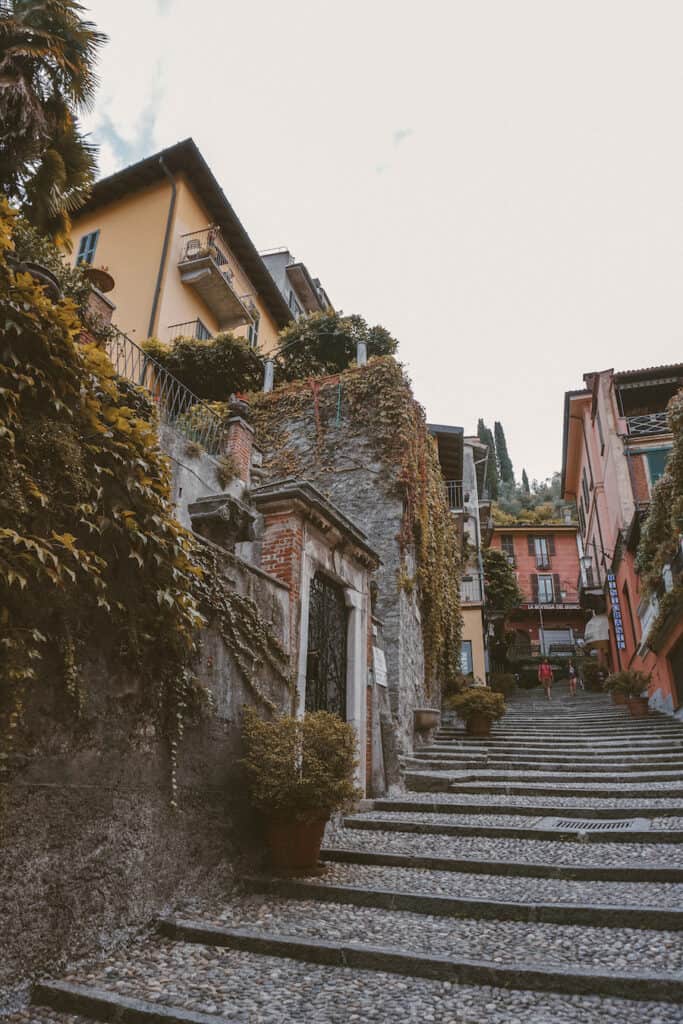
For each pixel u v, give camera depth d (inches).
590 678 1151.0
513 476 3277.6
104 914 157.6
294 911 188.2
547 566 1736.0
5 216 158.9
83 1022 128.6
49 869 144.9
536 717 717.9
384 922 177.8
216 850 201.8
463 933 167.9
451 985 141.1
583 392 1098.1
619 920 169.3
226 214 839.7
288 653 268.7
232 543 261.9
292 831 220.1
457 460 907.4
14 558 137.9
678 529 577.0
